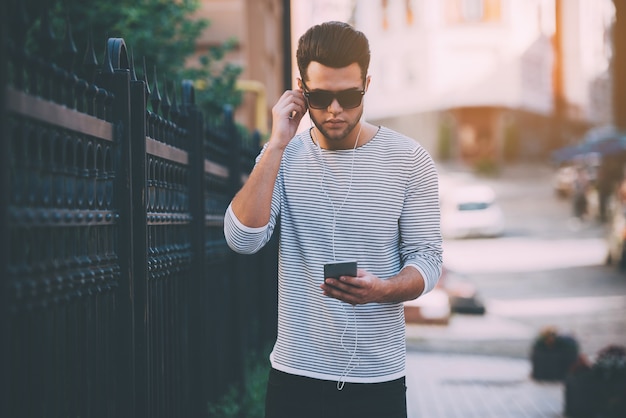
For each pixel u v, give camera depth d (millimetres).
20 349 2785
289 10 11586
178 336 5031
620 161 41375
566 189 49750
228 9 16641
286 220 3715
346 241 3623
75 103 3324
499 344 15328
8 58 2684
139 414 3904
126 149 3801
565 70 70188
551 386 11430
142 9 9602
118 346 3783
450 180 56562
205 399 5438
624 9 42500
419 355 14258
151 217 4281
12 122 2719
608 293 22516
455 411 9766
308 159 3680
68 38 3229
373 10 65438
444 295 17703
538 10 65812
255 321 8812
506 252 33156
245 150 8141
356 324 3598
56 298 3047
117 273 3738
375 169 3639
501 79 61281
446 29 61344
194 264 5391
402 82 63750
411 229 3680
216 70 11781
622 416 9133
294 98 3629
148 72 9281
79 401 3346
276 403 3676
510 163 62281
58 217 3047
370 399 3613
